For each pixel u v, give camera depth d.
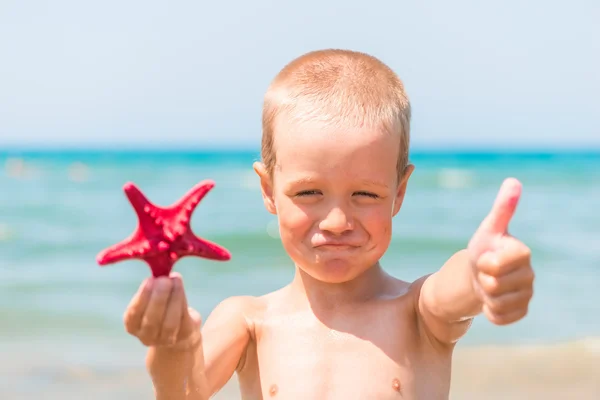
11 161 61.25
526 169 42.88
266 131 2.61
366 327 2.52
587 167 45.34
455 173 38.09
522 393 5.54
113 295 9.65
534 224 16.98
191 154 79.38
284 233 2.46
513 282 1.70
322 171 2.34
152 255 1.83
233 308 2.68
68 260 12.53
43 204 22.12
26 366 6.41
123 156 73.69
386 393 2.40
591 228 16.11
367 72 2.54
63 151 99.44
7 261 12.48
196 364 2.10
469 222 16.75
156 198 23.89
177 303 1.88
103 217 18.88
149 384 5.91
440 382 2.48
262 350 2.59
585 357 6.47
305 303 2.62
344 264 2.40
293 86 2.50
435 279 2.35
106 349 7.01
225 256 1.87
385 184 2.39
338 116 2.37
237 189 27.48
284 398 2.46
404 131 2.54
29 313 8.62
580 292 9.60
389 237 2.43
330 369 2.45
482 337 7.28
